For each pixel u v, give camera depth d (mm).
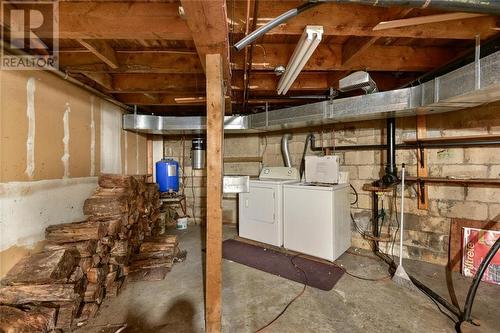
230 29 1556
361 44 1748
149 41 1876
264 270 2541
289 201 3031
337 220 2781
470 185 2436
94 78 2193
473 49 1759
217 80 1557
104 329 1668
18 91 1624
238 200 3910
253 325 1702
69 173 2156
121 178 2547
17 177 1614
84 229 1888
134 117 3279
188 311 1873
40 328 1368
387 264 2654
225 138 4383
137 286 2236
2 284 1448
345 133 3285
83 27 1359
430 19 1440
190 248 3215
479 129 2377
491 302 1909
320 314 1813
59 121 2033
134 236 2650
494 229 2297
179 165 4445
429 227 2672
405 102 2186
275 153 4090
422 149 2664
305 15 1456
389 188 2707
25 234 1662
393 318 1753
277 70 2070
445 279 2293
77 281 1683
